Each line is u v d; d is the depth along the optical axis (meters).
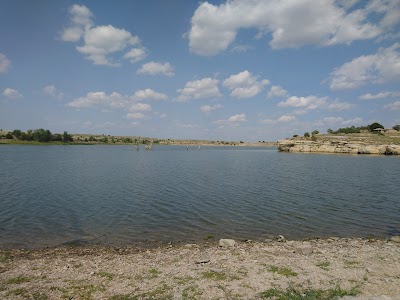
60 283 13.04
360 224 24.72
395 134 175.50
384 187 43.22
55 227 23.70
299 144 158.25
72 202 32.81
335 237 21.38
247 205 31.53
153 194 37.78
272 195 37.12
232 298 11.43
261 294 11.66
